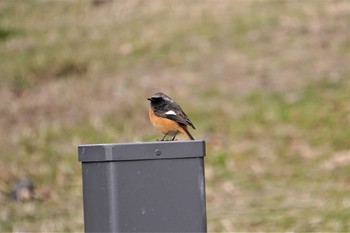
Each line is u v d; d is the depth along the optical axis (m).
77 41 22.48
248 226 11.24
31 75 20.39
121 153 5.14
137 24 22.80
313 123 15.52
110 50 21.16
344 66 17.86
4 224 11.65
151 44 20.89
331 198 12.20
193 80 18.27
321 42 19.34
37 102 18.44
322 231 10.77
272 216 11.56
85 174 5.20
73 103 17.98
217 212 11.96
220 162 14.20
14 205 12.66
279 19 21.06
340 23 20.30
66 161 14.55
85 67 20.36
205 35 20.83
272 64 18.53
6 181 13.83
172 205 5.18
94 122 16.50
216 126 15.80
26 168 14.35
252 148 14.80
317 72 17.72
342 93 16.47
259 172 13.80
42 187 13.53
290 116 15.91
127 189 5.16
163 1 24.34
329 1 21.95
